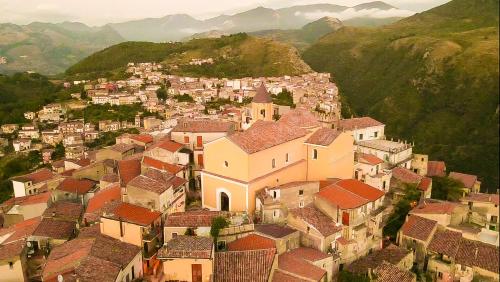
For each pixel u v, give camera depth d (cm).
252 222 5519
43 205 7506
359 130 9844
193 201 7294
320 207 6106
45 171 11331
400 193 7712
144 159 7506
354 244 5906
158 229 5553
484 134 16712
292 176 7125
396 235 6812
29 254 5688
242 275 4500
